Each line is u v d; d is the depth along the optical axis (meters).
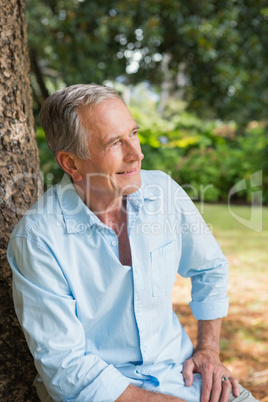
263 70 8.72
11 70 1.83
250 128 11.41
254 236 6.43
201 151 10.42
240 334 3.22
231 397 1.57
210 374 1.60
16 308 1.46
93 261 1.44
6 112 1.82
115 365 1.50
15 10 1.85
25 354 1.76
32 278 1.40
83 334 1.43
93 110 1.38
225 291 1.73
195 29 7.32
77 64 7.58
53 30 7.50
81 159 1.44
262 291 4.11
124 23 7.06
